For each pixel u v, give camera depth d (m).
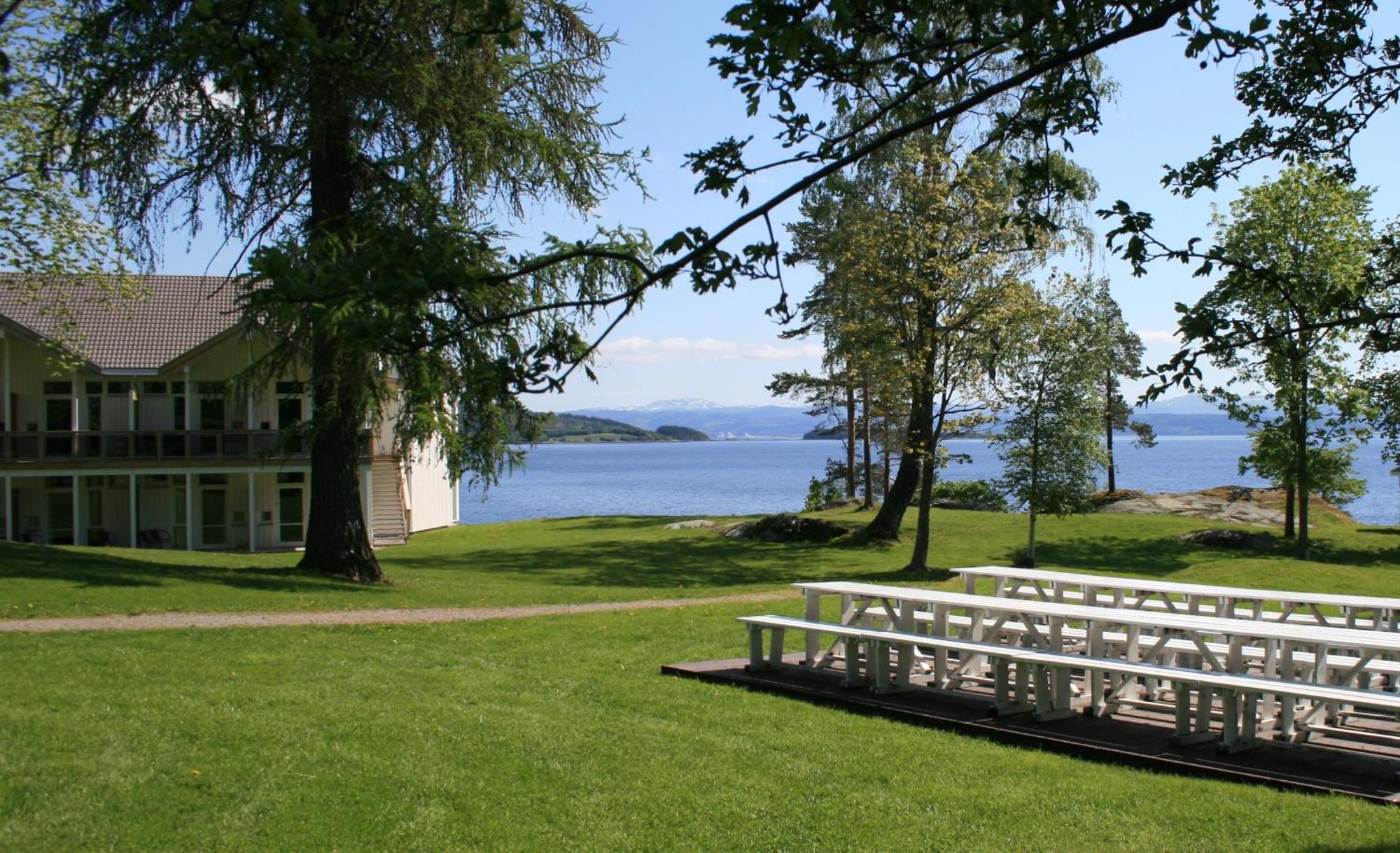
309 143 17.03
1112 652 10.51
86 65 16.28
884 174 27.30
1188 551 30.97
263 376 18.41
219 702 8.86
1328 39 5.31
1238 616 12.05
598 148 19.55
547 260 3.76
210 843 6.14
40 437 33.25
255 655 11.12
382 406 18.33
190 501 35.06
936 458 26.75
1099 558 29.84
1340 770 7.16
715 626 13.84
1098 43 3.83
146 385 35.75
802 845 6.09
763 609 15.84
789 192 3.75
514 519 67.44
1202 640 9.50
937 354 26.50
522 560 30.92
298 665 10.66
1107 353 27.92
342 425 20.23
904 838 6.14
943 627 9.82
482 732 8.16
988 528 36.69
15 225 20.88
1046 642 10.55
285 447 19.53
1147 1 3.93
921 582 24.48
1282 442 29.98
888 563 29.84
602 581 25.17
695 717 8.76
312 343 16.98
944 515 40.12
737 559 31.06
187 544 35.25
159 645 11.52
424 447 19.02
